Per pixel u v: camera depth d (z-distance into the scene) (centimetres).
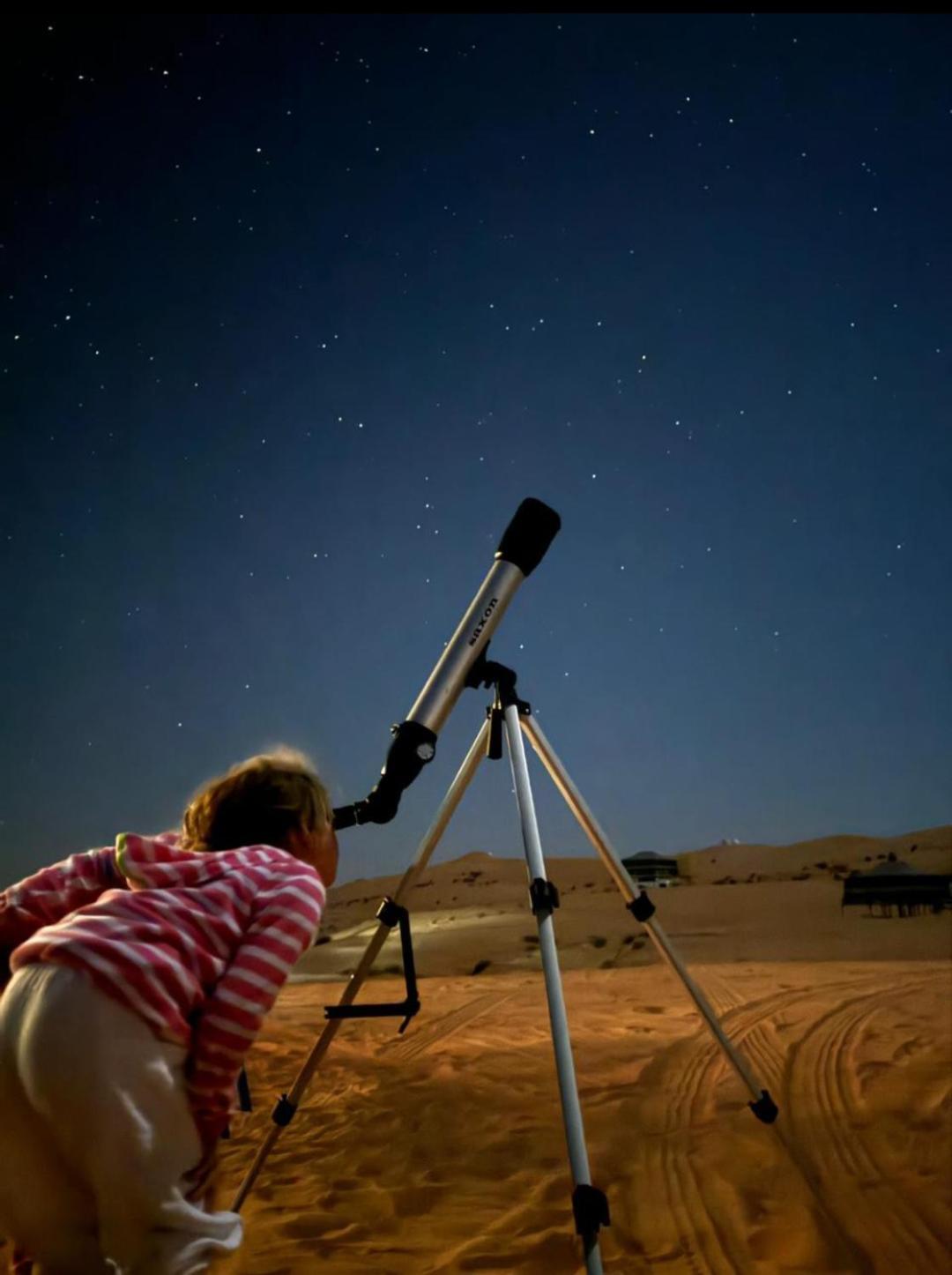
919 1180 378
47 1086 172
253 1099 606
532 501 336
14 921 222
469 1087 584
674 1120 489
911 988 976
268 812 234
